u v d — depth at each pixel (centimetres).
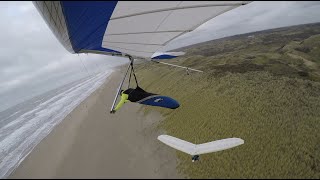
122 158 2388
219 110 3041
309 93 3155
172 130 2969
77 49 826
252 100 3075
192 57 7794
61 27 585
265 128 2455
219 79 4162
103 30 677
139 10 563
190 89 4194
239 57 6053
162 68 7219
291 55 5512
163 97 884
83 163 2370
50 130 3697
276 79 3775
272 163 1972
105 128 3198
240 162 2033
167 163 2205
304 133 2283
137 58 997
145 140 2728
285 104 2867
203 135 2636
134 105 3956
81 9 505
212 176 1961
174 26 689
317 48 5681
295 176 1825
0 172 2605
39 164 2528
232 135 2483
